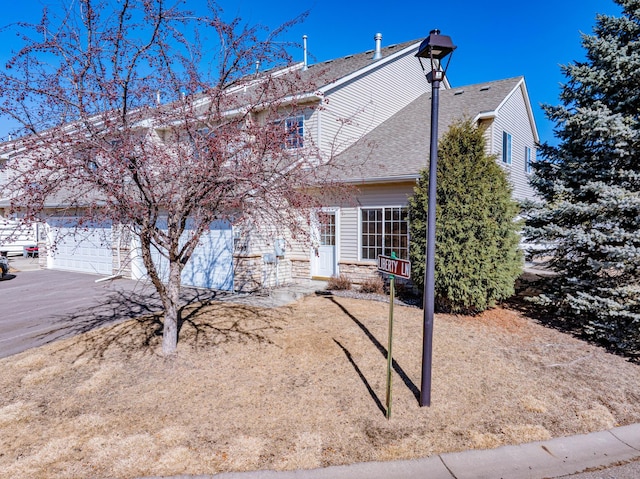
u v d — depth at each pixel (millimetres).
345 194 9820
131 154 4621
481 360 5730
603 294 7090
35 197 4457
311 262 12000
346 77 12617
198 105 6016
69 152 4586
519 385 4973
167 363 5602
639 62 6883
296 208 5617
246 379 5070
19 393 4766
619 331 6480
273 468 3342
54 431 3914
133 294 10672
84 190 4930
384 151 11781
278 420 4098
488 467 3414
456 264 7492
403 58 15539
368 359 5695
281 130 5547
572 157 7930
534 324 7582
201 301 9398
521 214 8680
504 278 7562
